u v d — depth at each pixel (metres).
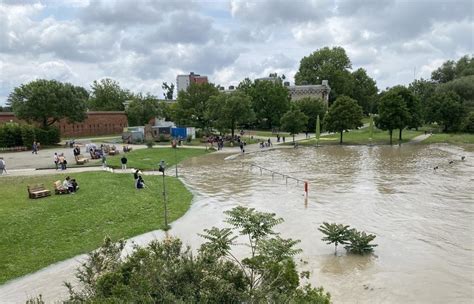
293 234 23.77
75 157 50.78
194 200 33.59
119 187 35.28
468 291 16.30
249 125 121.56
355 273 18.12
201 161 59.06
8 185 34.28
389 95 82.00
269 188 38.31
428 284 16.97
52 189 32.97
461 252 20.64
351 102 83.88
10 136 62.78
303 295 11.28
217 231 17.16
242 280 11.41
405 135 95.19
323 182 40.78
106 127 97.38
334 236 20.84
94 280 11.48
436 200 32.00
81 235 23.31
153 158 57.78
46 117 73.81
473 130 93.44
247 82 129.50
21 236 22.25
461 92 107.44
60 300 15.38
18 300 15.83
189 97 98.62
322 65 161.88
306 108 112.94
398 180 41.25
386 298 15.74
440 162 54.47
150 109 101.56
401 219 26.73
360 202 31.67
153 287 9.95
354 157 61.75
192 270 10.61
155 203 31.34
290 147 77.69
